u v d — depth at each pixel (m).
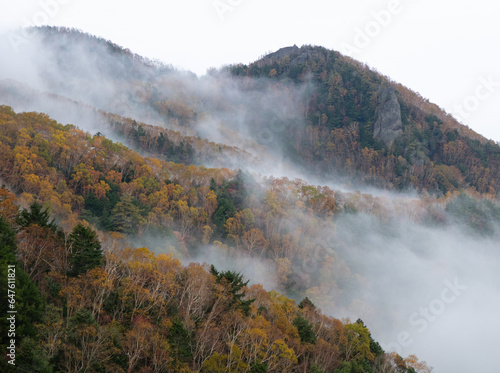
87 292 58.56
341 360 77.44
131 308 62.16
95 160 183.25
